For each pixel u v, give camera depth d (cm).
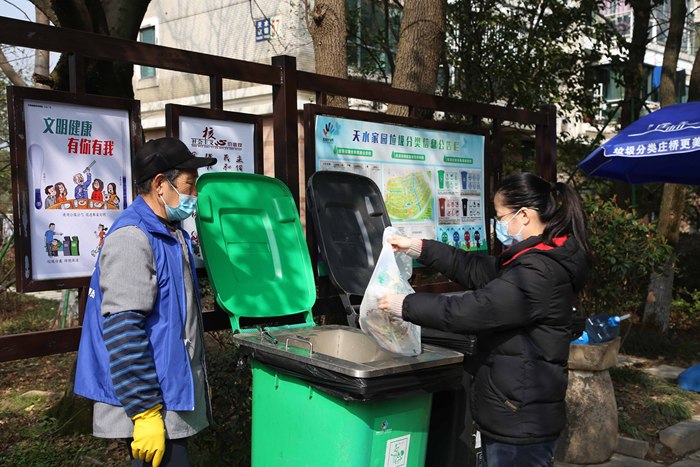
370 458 253
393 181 411
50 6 478
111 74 451
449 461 321
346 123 385
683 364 803
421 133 427
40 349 272
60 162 280
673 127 484
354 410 249
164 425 230
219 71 333
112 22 462
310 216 361
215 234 311
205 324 326
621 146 495
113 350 219
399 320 267
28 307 1119
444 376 269
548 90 823
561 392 256
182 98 1343
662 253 637
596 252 610
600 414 474
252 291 312
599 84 978
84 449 430
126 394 219
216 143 333
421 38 512
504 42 793
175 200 247
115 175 296
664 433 516
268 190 338
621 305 671
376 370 238
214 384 357
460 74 827
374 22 895
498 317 245
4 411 524
